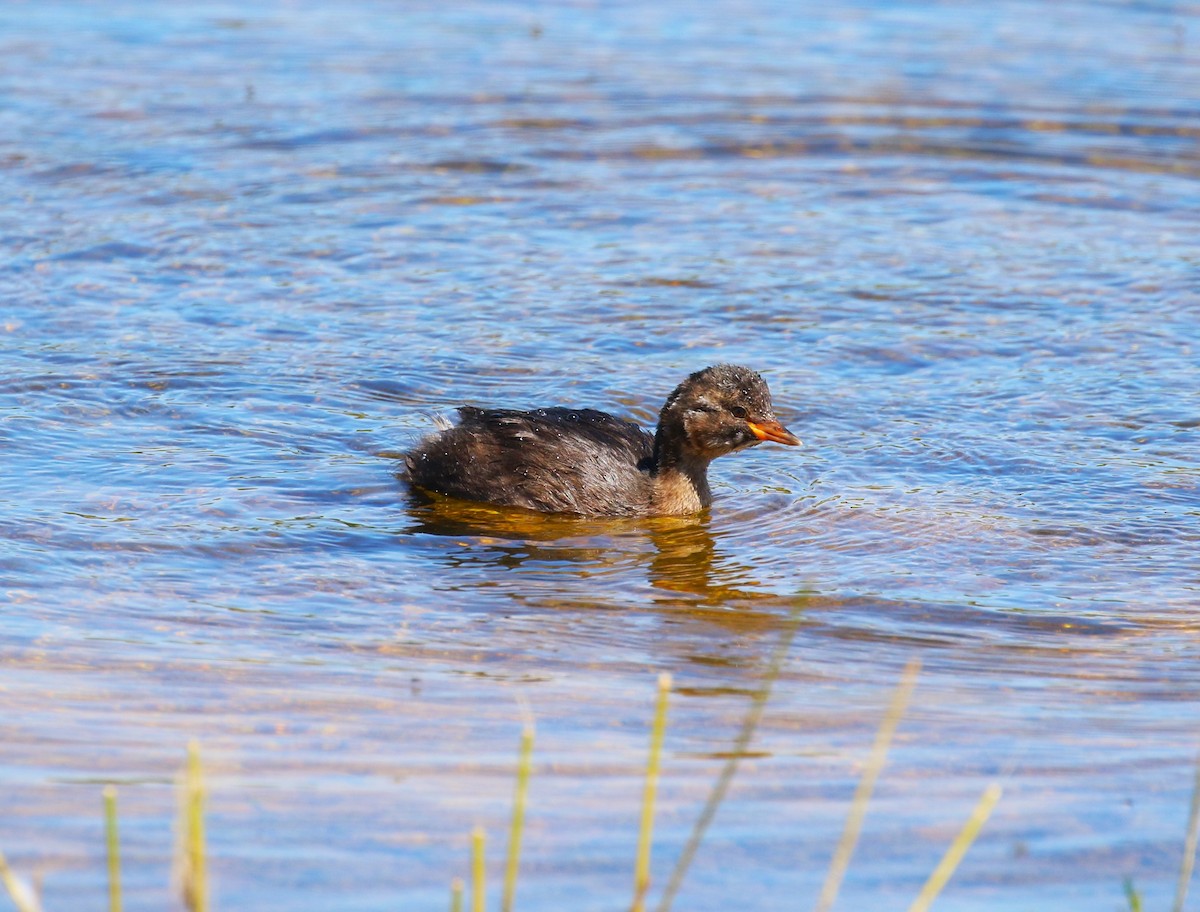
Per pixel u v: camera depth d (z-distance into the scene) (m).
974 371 17.59
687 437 14.41
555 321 18.91
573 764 9.50
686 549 13.63
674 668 11.09
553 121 25.98
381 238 21.28
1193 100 27.08
